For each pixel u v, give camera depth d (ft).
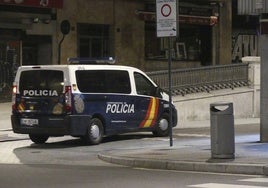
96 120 84.53
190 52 179.32
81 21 148.87
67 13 145.69
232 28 191.62
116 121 87.45
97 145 84.64
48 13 140.97
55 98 81.66
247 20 193.77
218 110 61.87
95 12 151.84
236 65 142.51
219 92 136.77
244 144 76.28
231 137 61.31
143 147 79.41
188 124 120.98
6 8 132.77
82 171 59.82
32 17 137.69
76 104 81.20
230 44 187.52
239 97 140.46
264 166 55.26
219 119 61.05
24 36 137.59
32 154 75.61
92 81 84.12
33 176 56.08
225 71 140.36
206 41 184.03
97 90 84.64
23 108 84.28
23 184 50.96
